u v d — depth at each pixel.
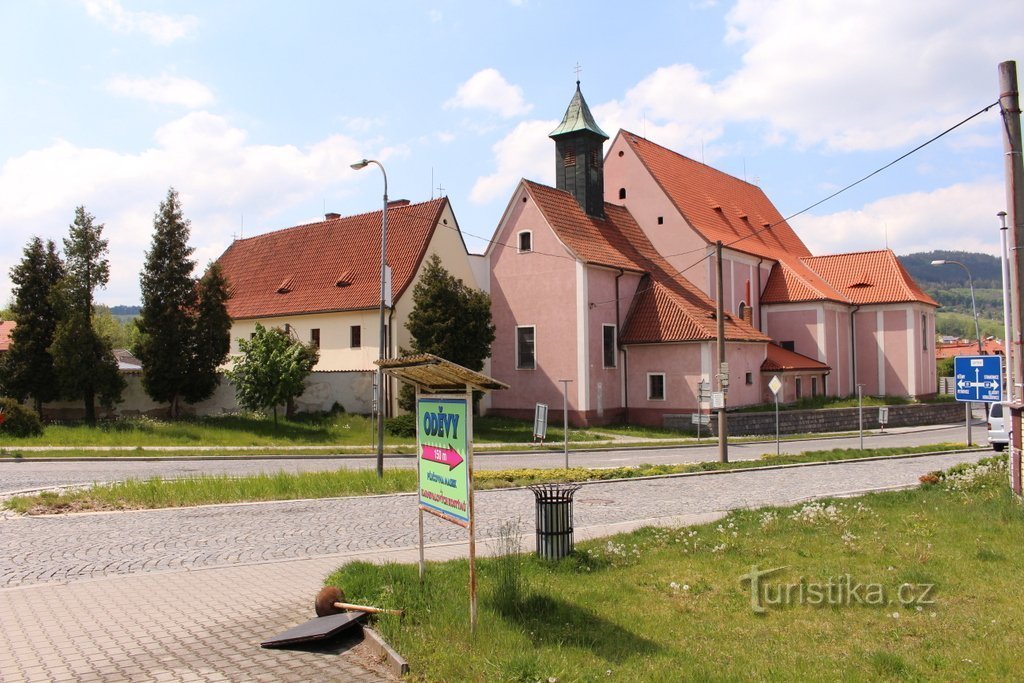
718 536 11.77
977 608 8.04
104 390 36.88
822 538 11.51
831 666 6.52
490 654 6.66
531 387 43.19
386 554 11.34
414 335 37.03
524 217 43.81
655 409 42.88
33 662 6.98
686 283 48.03
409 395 36.53
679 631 7.47
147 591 9.34
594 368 41.94
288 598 9.02
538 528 10.45
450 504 7.76
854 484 19.39
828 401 48.81
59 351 35.50
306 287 45.31
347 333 42.06
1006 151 13.83
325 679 6.58
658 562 10.24
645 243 49.19
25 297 38.69
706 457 29.45
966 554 10.30
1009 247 13.98
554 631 7.36
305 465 25.69
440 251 43.69
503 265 44.56
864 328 55.50
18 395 38.56
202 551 11.70
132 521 14.21
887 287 55.06
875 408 47.94
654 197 49.47
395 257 42.78
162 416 40.97
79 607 8.68
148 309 36.81
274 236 51.16
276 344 36.53
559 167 47.00
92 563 10.93
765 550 10.80
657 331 42.75
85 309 36.31
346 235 46.84
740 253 50.66
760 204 62.03
